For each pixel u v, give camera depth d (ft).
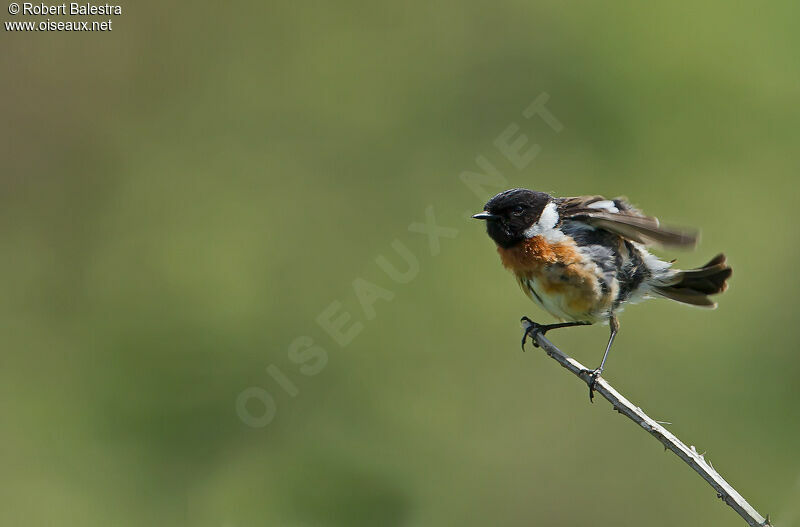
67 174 49.14
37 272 47.34
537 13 51.42
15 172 48.60
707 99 49.21
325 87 51.62
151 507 41.14
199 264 47.32
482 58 51.72
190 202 49.14
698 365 44.57
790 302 46.21
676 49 49.67
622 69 49.80
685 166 48.62
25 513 40.04
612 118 49.49
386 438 42.98
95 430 43.04
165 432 42.98
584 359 44.42
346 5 52.54
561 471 42.78
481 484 42.11
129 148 49.88
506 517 41.57
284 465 42.29
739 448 42.93
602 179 48.85
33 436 42.34
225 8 51.80
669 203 48.14
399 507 41.24
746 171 48.26
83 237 48.42
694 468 19.98
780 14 49.70
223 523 40.75
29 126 48.98
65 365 44.80
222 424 43.42
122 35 50.31
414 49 52.21
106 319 46.21
